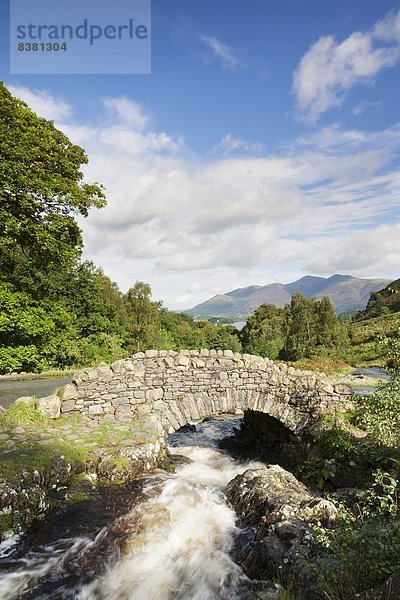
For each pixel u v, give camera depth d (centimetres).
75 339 2506
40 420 864
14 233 1262
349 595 343
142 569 541
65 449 742
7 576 512
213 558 559
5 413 890
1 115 1263
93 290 2816
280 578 443
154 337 3534
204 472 959
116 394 934
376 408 666
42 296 1658
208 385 1001
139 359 966
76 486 690
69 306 2616
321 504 550
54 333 1603
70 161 1526
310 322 3938
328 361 2227
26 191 1262
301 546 480
